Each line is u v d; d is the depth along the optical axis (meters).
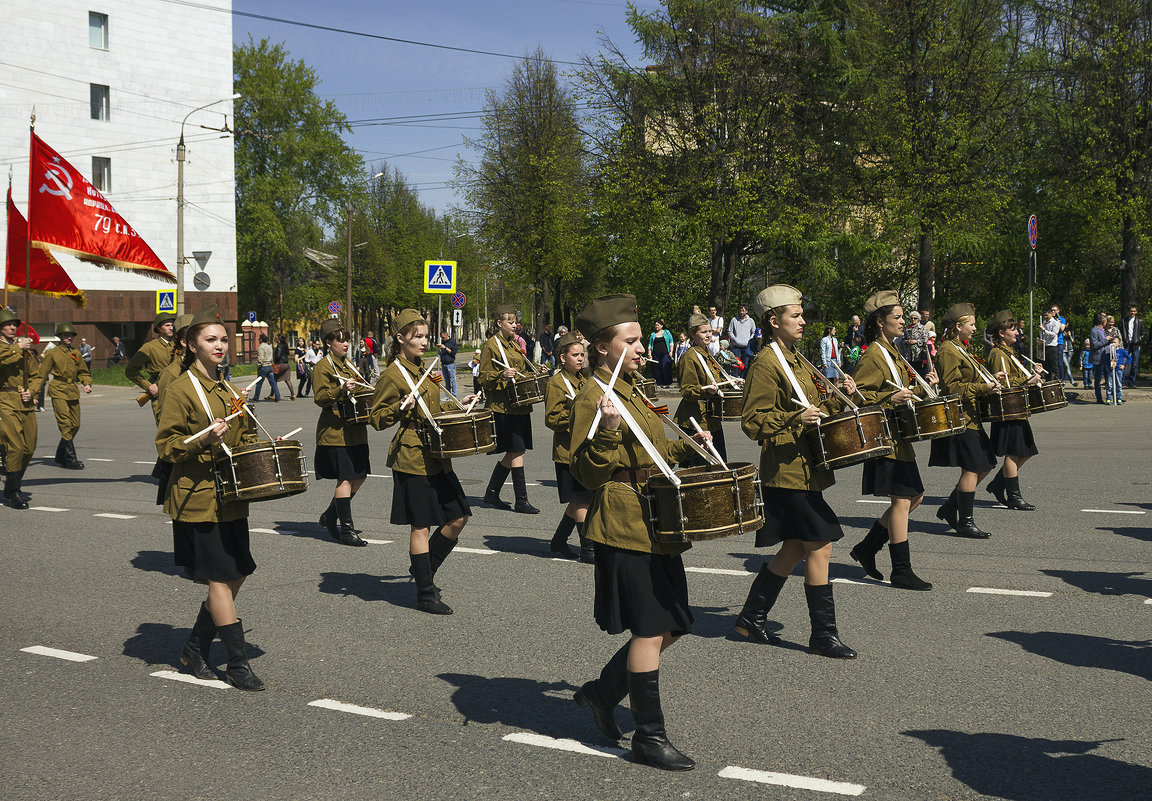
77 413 14.40
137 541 9.38
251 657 5.95
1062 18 30.45
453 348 29.45
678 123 31.08
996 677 5.39
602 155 32.22
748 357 26.73
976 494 11.10
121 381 38.41
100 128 46.28
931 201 29.41
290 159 59.03
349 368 9.20
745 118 30.66
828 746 4.51
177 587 7.69
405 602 7.16
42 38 44.28
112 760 4.48
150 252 14.05
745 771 4.26
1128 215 28.59
